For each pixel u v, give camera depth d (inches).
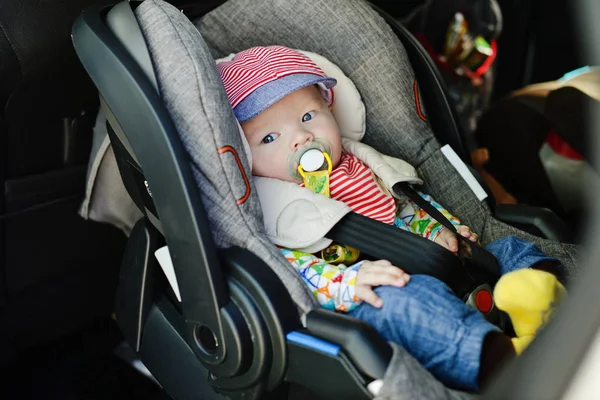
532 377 28.2
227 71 50.5
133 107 37.7
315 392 40.2
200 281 39.5
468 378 38.4
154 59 39.0
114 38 38.8
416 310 40.7
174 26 39.4
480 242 54.8
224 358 40.7
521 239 52.3
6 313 59.8
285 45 55.0
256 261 40.8
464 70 84.5
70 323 65.5
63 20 50.6
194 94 38.8
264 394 42.8
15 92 51.6
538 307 40.0
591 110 37.5
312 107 51.1
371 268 43.7
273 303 39.4
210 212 41.6
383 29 54.1
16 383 59.7
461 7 83.2
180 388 49.1
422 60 56.0
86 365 62.4
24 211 57.3
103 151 54.0
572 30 80.1
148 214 46.8
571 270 48.1
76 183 60.5
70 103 56.2
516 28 83.7
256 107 47.8
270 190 50.4
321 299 44.2
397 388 35.2
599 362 25.1
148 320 49.8
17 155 55.9
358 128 56.3
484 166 79.1
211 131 39.4
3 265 57.8
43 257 60.4
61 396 58.6
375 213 51.7
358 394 36.9
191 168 38.2
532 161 72.4
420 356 40.2
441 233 52.6
